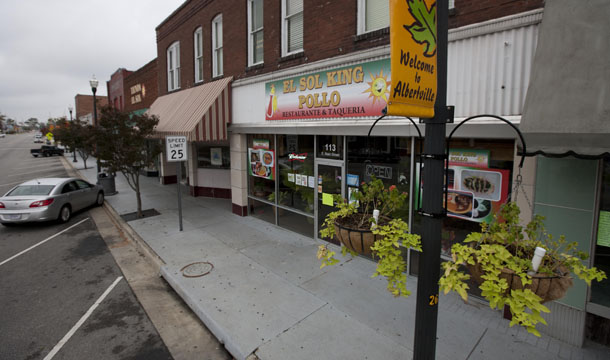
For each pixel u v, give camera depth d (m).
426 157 2.67
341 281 6.48
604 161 4.17
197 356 4.68
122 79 25.11
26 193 11.15
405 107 2.31
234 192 11.67
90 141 10.96
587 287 4.34
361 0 6.90
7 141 85.75
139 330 5.28
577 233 4.30
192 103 11.95
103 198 14.34
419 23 2.38
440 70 2.62
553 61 3.62
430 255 2.71
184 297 6.12
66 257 8.38
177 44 15.07
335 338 4.74
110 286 6.78
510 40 4.75
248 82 10.18
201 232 9.68
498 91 4.91
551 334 4.66
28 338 5.07
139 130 11.44
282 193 9.84
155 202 14.05
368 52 6.58
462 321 5.09
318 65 7.67
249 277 6.69
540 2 4.44
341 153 7.70
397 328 4.97
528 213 4.66
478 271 2.55
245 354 4.45
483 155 5.36
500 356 4.31
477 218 5.52
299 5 8.58
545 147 3.57
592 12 3.40
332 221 3.57
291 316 5.31
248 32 10.31
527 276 2.31
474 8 5.08
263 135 10.32
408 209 6.41
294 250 8.13
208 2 12.02
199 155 15.19
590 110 3.31
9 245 9.30
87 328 5.34
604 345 4.43
